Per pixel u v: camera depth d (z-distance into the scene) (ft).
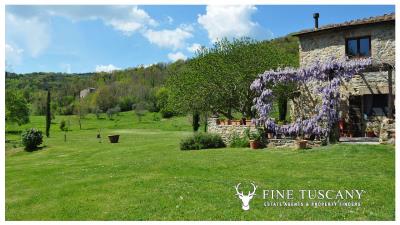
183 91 107.65
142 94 327.06
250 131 69.15
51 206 36.24
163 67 426.92
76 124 239.71
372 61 64.39
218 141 73.05
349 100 71.41
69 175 52.03
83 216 32.42
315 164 46.96
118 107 290.56
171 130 184.85
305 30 75.92
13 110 196.44
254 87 69.26
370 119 69.26
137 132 171.83
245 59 102.37
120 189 40.32
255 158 54.34
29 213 34.58
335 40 72.54
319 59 74.79
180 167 51.24
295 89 85.71
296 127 63.57
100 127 221.25
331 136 61.00
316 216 29.89
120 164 58.70
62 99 321.93
